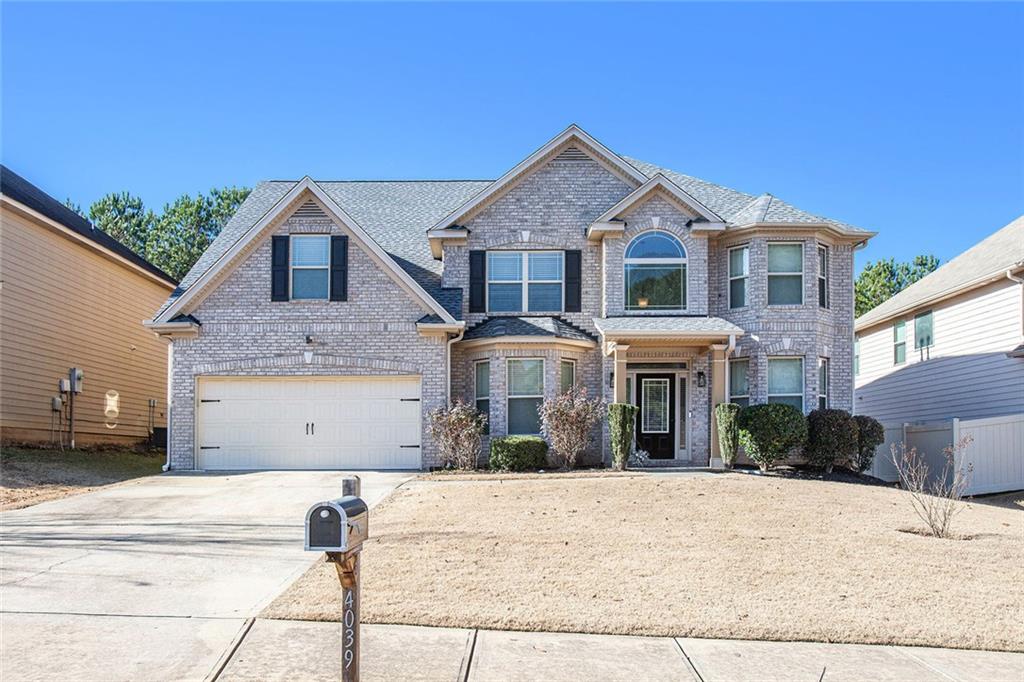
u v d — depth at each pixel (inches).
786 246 837.8
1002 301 937.5
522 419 827.4
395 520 502.0
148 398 1159.0
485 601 340.2
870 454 762.8
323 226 827.4
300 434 816.3
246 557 419.2
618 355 787.4
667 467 818.8
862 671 279.9
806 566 399.5
